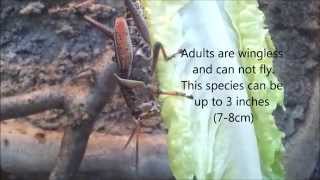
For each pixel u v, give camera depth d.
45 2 0.86
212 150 0.56
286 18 0.83
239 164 0.57
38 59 0.86
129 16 0.61
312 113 0.80
